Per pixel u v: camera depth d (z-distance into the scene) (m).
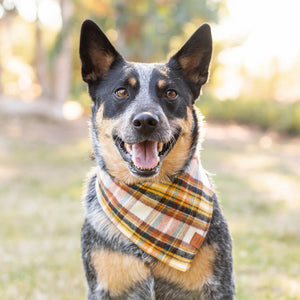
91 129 4.01
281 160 15.23
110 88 3.76
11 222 7.92
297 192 10.46
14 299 4.81
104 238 3.58
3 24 25.44
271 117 22.78
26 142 16.41
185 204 3.62
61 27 18.73
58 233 7.34
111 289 3.57
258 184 11.27
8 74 36.00
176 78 3.80
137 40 16.97
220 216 3.68
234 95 32.91
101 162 3.80
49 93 22.02
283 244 6.80
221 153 16.23
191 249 3.48
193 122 3.78
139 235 3.56
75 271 5.64
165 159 3.62
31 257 6.16
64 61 21.08
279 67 34.94
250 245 6.59
